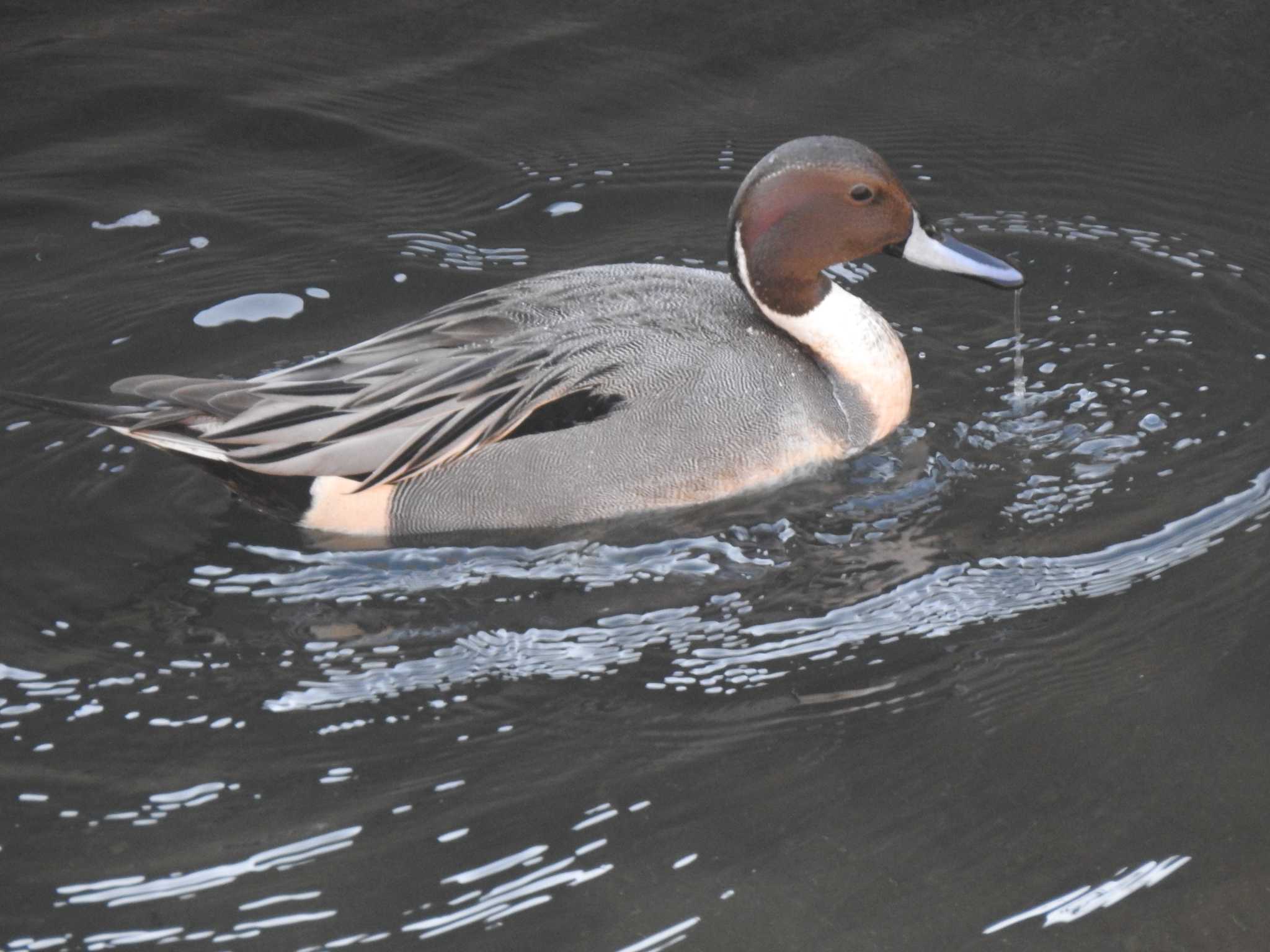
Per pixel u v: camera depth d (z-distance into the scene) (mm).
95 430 11414
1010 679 9141
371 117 15266
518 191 14273
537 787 8523
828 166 10648
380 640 9586
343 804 8438
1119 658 9250
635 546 10266
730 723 8922
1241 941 7484
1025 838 8094
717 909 7730
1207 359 11891
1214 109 15094
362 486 10281
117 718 9000
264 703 9125
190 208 13969
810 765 8602
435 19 16828
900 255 11094
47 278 13062
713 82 15820
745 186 10852
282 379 10383
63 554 10258
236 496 10703
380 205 14102
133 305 12773
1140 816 8195
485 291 12203
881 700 9047
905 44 16266
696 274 11352
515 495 10312
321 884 7941
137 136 14906
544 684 9250
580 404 10336
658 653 9445
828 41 16391
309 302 12852
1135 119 15008
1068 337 12242
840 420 10805
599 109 15461
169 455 11188
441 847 8148
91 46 16219
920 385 11781
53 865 8070
